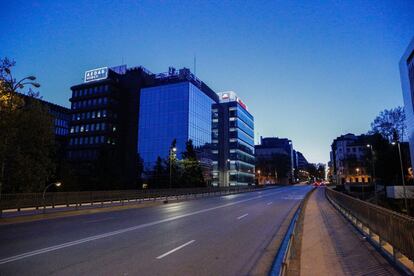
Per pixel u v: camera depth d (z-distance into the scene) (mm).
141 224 17250
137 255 9531
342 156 135250
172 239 12391
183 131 86125
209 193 60031
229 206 31359
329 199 36062
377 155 73312
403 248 7488
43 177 27016
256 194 61406
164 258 9164
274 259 9141
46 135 26656
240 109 119250
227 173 108312
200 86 105250
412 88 58375
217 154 109688
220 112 114062
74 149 99188
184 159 69750
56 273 7574
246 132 125000
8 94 23672
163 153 87312
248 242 11789
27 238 12680
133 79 105688
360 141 133500
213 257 9336
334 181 168125
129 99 104562
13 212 24047
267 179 160250
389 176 71688
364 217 12625
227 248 10664
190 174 67562
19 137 25094
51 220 20094
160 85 92062
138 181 74625
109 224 17375
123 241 11906
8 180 25875
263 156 171625
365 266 7773
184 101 87875
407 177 71062
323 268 7645
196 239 12398
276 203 35500
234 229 15250
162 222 18156
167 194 48406
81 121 101375
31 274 7500
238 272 7809
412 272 7039
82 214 24562
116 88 102500
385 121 74625
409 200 50094
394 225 8180
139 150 90938
